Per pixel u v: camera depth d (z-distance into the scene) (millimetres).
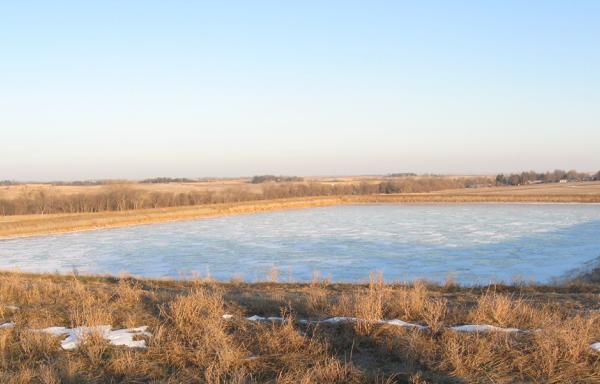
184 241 38750
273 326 8625
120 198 76562
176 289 15227
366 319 8773
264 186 104938
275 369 7430
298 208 79312
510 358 7445
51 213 68125
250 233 43312
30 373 7309
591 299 11883
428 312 9250
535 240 34969
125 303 10953
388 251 30969
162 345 8328
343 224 49750
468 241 35000
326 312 9703
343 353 7922
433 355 7594
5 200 67062
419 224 47906
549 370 7008
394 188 114812
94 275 20906
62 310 10680
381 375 7098
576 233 38781
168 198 81125
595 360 7355
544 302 11406
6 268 27422
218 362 7598
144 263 28844
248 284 16969
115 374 7387
